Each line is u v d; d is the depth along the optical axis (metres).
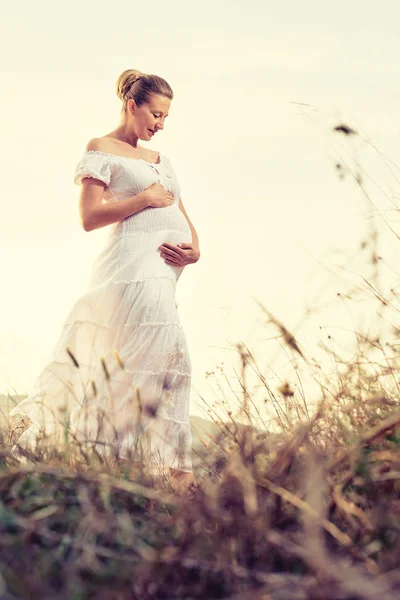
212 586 1.78
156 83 4.64
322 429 2.53
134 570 1.78
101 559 1.89
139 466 2.67
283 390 2.60
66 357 4.18
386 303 2.89
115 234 4.48
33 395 3.98
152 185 4.55
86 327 4.28
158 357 4.20
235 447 2.45
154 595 1.77
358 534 1.95
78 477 2.16
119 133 4.71
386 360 2.89
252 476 2.06
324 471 2.12
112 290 4.32
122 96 4.73
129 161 4.57
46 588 1.65
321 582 1.61
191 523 1.94
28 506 2.08
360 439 2.23
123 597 1.71
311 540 1.69
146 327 4.24
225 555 1.81
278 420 2.77
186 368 4.28
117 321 4.29
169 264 4.51
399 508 2.04
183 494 2.44
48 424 3.72
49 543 1.91
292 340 2.71
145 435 3.53
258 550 1.88
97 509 2.09
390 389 2.90
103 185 4.52
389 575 1.67
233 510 2.00
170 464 4.00
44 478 2.26
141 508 2.25
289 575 1.78
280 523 2.00
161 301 4.32
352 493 2.14
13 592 1.66
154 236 4.46
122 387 4.11
